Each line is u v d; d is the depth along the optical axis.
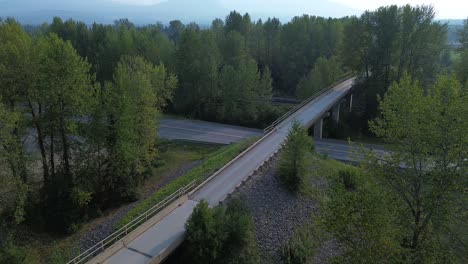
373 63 66.12
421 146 19.36
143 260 21.84
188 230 24.16
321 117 60.03
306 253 26.86
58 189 32.72
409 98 20.42
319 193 36.00
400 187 20.78
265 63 104.50
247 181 34.50
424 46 61.41
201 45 74.12
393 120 20.88
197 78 73.56
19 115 30.09
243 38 87.44
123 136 35.66
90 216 34.44
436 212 18.19
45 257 28.56
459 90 19.62
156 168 46.59
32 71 32.03
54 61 30.94
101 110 34.38
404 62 63.50
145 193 39.78
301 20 103.25
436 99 19.45
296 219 31.81
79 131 34.00
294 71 99.94
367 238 16.86
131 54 81.06
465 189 17.86
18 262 25.09
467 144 17.83
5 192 31.11
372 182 20.38
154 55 81.19
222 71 72.75
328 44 99.31
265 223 29.86
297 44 99.88
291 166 35.69
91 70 89.00
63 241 30.73
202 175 38.66
